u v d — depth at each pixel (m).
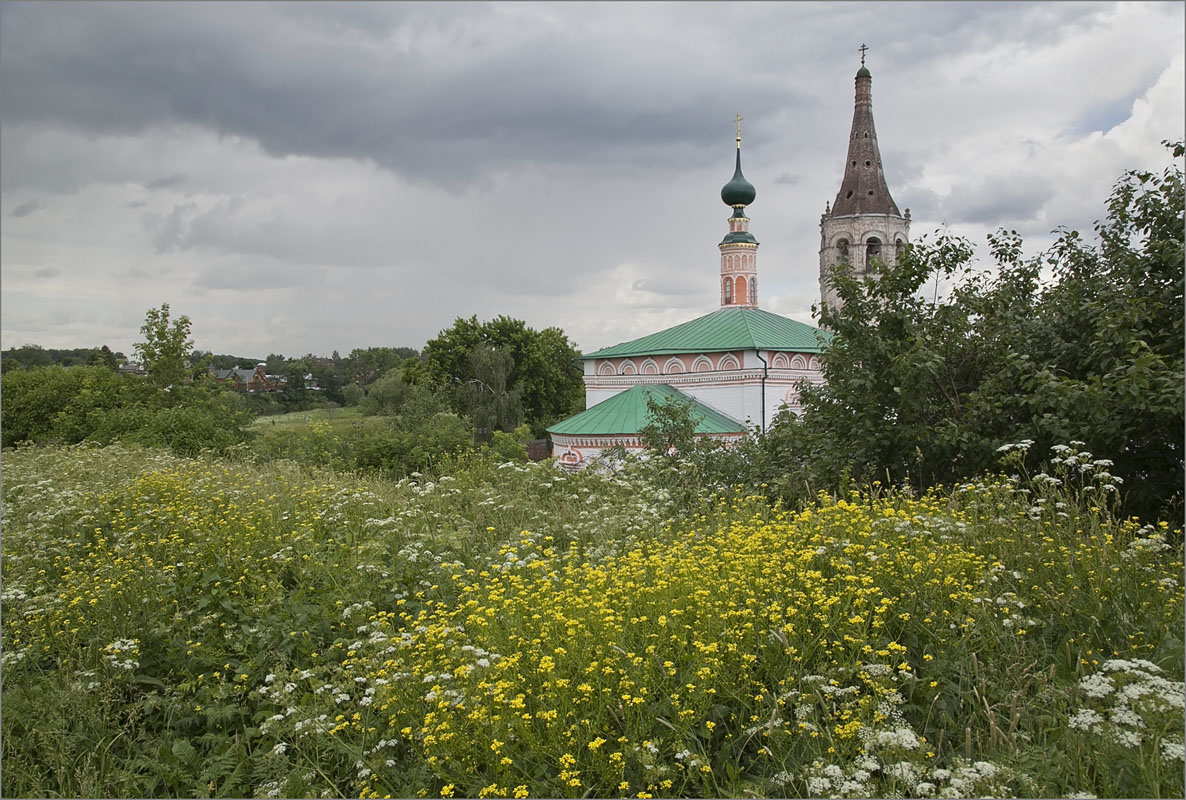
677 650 5.10
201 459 17.72
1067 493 7.39
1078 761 4.09
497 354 60.47
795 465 11.99
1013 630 5.36
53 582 8.13
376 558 7.95
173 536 8.69
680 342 38.03
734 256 44.97
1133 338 8.32
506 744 4.46
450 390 62.41
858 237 46.47
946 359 10.91
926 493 9.54
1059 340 10.05
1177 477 8.75
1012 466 9.23
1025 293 11.37
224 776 5.29
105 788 5.07
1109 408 8.44
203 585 7.46
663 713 4.70
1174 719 4.10
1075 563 6.05
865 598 5.41
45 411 30.14
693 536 8.25
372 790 4.74
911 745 4.12
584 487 12.27
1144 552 6.08
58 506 10.61
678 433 15.45
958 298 10.97
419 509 10.05
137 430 24.88
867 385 10.35
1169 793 3.92
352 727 5.25
